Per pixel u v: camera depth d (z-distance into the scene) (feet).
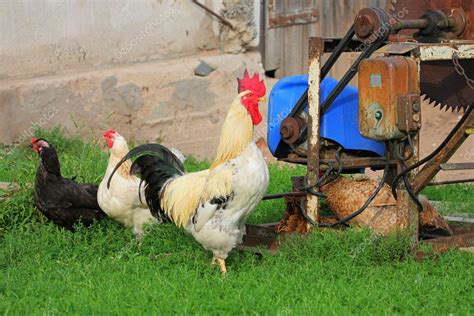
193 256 26.20
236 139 24.07
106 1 44.19
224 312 21.08
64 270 25.14
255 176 23.88
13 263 26.04
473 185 37.04
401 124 23.86
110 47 44.65
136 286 23.27
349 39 25.63
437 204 32.35
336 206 26.71
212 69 45.93
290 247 25.67
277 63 48.49
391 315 20.61
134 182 27.63
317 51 25.79
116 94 43.68
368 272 23.94
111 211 27.84
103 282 23.82
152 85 44.45
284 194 27.20
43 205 28.53
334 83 27.12
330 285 22.86
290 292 22.48
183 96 45.14
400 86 23.86
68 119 42.70
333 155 27.30
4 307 21.70
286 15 47.78
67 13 43.34
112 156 27.94
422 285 22.62
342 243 25.14
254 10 47.42
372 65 24.07
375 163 26.81
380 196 26.16
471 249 25.95
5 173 35.17
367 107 24.34
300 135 26.58
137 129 44.29
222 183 23.85
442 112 43.34
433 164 24.82
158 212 26.37
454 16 27.35
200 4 46.24
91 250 27.07
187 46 46.52
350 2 45.39
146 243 27.71
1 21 41.75
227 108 45.98
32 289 23.25
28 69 42.75
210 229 24.31
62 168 34.32
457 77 29.45
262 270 24.29
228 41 47.21
